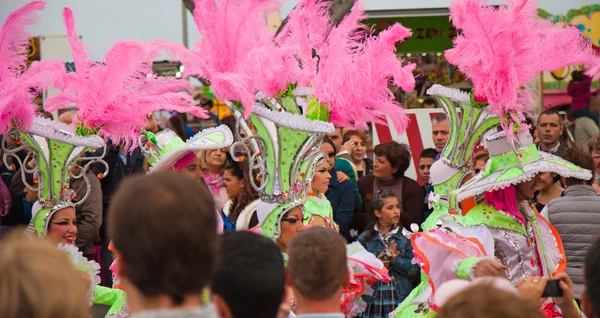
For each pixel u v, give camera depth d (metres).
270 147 6.00
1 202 9.58
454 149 6.96
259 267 3.59
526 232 6.43
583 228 7.56
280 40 6.36
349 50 6.23
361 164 11.52
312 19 6.25
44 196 6.55
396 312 6.64
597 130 13.11
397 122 6.24
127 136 6.76
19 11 6.41
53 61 6.52
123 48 6.34
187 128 13.07
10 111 6.25
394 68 6.09
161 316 2.59
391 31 6.09
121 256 2.68
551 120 10.22
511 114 6.20
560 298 5.26
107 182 9.63
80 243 8.55
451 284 4.12
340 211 9.58
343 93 6.08
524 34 6.11
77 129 6.62
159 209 2.59
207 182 9.20
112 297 6.38
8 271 2.55
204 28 5.77
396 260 8.66
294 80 6.25
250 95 5.39
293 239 4.31
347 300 6.43
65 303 2.57
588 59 6.25
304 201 6.08
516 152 6.16
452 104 6.98
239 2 5.73
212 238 2.68
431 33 13.26
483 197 6.46
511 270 6.30
